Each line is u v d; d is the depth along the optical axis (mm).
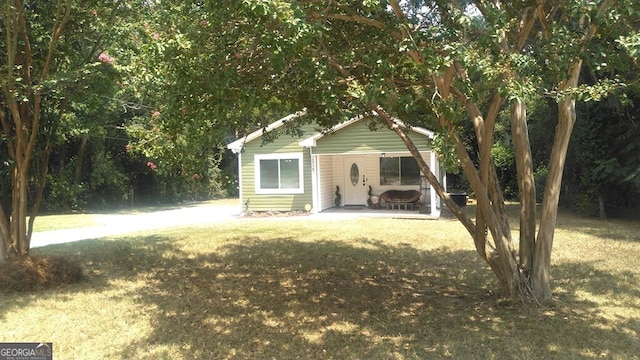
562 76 4191
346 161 19797
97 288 6965
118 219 17406
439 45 4188
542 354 4406
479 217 5945
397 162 19141
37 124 6891
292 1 3986
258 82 4906
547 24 4891
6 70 6293
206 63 4477
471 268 8148
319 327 5238
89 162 22188
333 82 4496
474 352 4469
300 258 9109
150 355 4500
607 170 14219
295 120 8039
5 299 6348
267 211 18062
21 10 6461
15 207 7113
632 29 4254
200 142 5238
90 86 6973
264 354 4516
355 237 11578
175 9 4652
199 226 14359
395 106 4891
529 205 6082
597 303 6000
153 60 4457
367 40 5312
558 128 5832
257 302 6219
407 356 4398
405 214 16562
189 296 6508
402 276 7652
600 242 10602
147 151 5926
